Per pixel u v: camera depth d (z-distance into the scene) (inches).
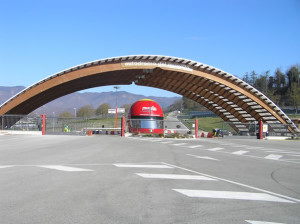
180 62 1550.2
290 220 177.2
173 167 380.8
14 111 1594.5
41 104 1866.4
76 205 197.9
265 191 254.8
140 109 1301.7
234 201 217.8
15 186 252.5
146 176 309.3
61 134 1266.0
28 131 1284.4
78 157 464.8
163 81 1897.1
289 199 229.0
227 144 871.7
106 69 1441.9
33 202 203.8
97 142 800.9
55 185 257.9
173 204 205.0
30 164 382.9
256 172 361.4
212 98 1943.9
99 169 349.1
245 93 1657.2
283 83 4845.0
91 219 170.2
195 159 477.7
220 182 288.7
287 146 852.6
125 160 438.3
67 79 1401.3
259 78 5118.1
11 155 483.5
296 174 354.3
